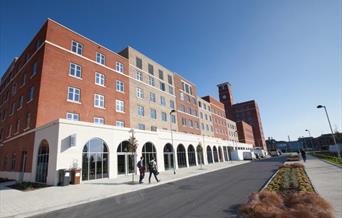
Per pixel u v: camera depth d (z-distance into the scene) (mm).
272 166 25344
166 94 42594
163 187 14281
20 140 24438
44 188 15320
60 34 25047
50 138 18281
